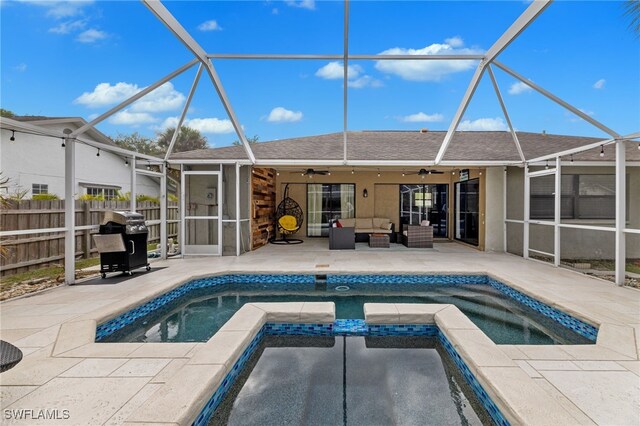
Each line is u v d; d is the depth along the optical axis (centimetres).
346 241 963
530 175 786
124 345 329
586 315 398
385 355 370
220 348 311
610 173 842
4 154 1015
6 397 242
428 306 448
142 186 1574
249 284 655
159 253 882
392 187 1209
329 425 248
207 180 898
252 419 255
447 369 337
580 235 846
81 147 1248
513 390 240
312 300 563
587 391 251
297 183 1224
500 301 551
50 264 714
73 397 242
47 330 363
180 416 210
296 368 339
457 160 840
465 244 1055
